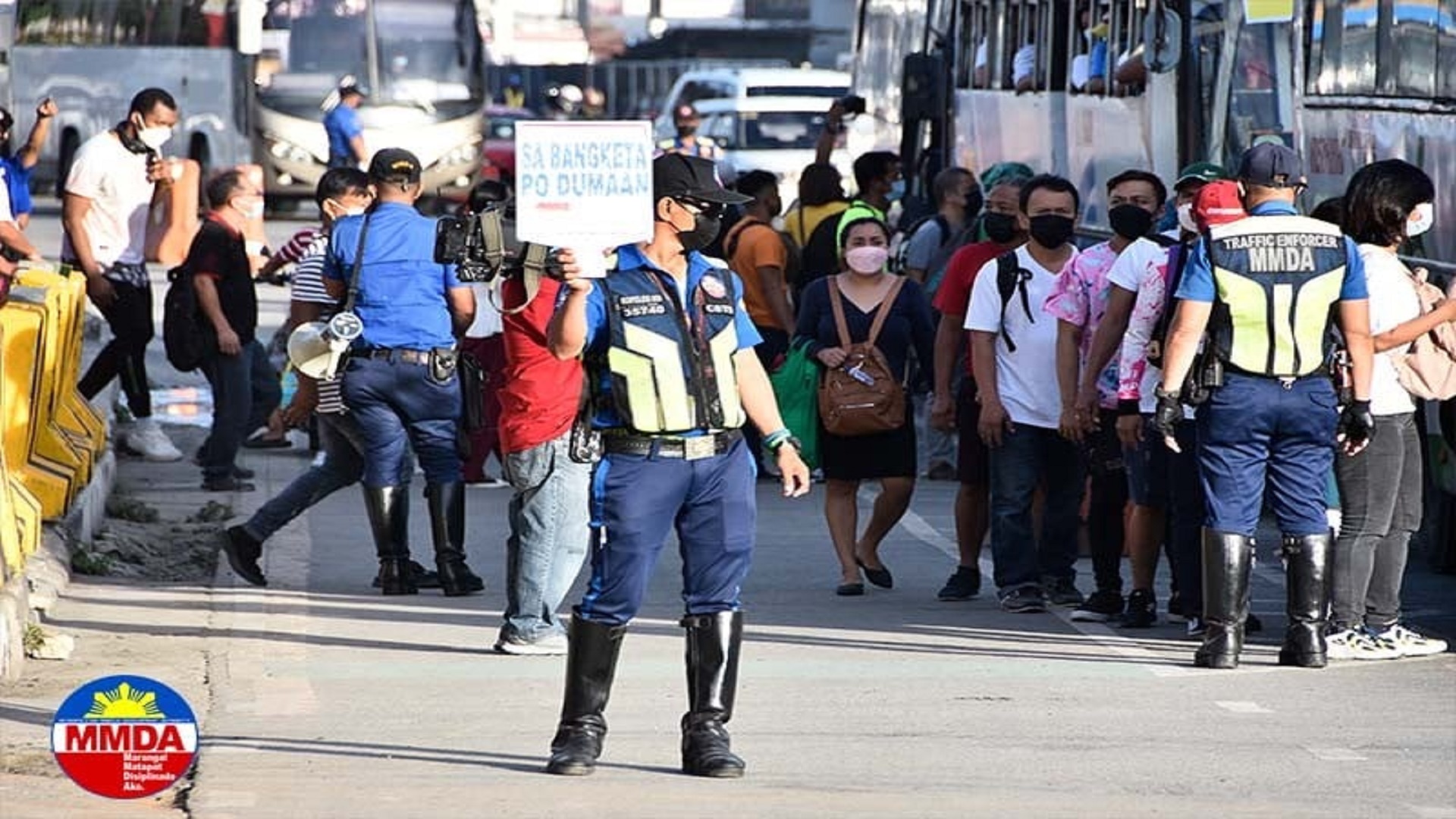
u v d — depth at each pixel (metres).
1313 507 23.86
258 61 94.88
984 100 49.31
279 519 28.59
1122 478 26.84
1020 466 27.53
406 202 27.98
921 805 18.03
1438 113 27.45
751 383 18.50
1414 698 22.56
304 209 106.06
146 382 39.72
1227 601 23.92
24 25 99.44
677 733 20.80
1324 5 31.23
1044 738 20.72
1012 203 28.62
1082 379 26.27
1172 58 34.81
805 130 92.75
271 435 42.00
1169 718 21.61
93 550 30.28
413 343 27.70
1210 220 23.83
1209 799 18.50
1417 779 19.28
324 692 22.56
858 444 28.80
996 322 27.42
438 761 19.47
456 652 24.84
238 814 17.38
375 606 27.64
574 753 18.86
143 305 38.75
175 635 25.44
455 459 28.44
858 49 66.62
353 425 28.08
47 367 30.42
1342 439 23.70
